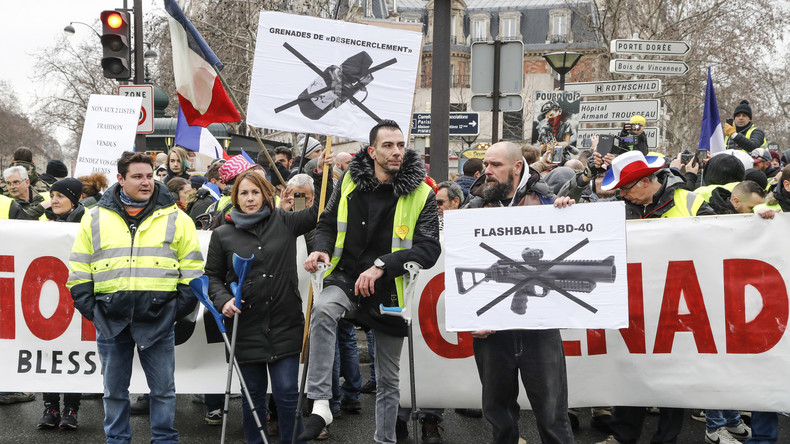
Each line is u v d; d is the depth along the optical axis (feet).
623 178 18.33
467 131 44.50
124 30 34.53
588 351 19.04
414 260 15.69
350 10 92.02
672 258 18.63
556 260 15.24
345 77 18.39
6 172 25.64
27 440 19.94
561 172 23.49
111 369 17.06
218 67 21.27
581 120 43.60
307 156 29.55
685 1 99.81
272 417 21.68
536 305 15.23
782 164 35.45
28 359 21.21
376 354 16.56
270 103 18.39
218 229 17.62
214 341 20.43
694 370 18.52
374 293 16.10
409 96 18.47
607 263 15.07
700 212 18.99
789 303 18.01
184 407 23.45
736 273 18.29
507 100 31.89
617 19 83.61
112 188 17.40
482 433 20.93
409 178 15.88
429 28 213.66
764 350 18.11
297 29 18.40
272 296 17.15
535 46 224.74
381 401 16.43
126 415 17.25
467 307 15.44
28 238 21.27
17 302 21.26
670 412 19.02
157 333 16.93
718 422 19.33
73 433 20.59
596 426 21.11
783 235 18.06
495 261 15.42
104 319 16.92
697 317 18.49
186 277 17.26
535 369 15.48
